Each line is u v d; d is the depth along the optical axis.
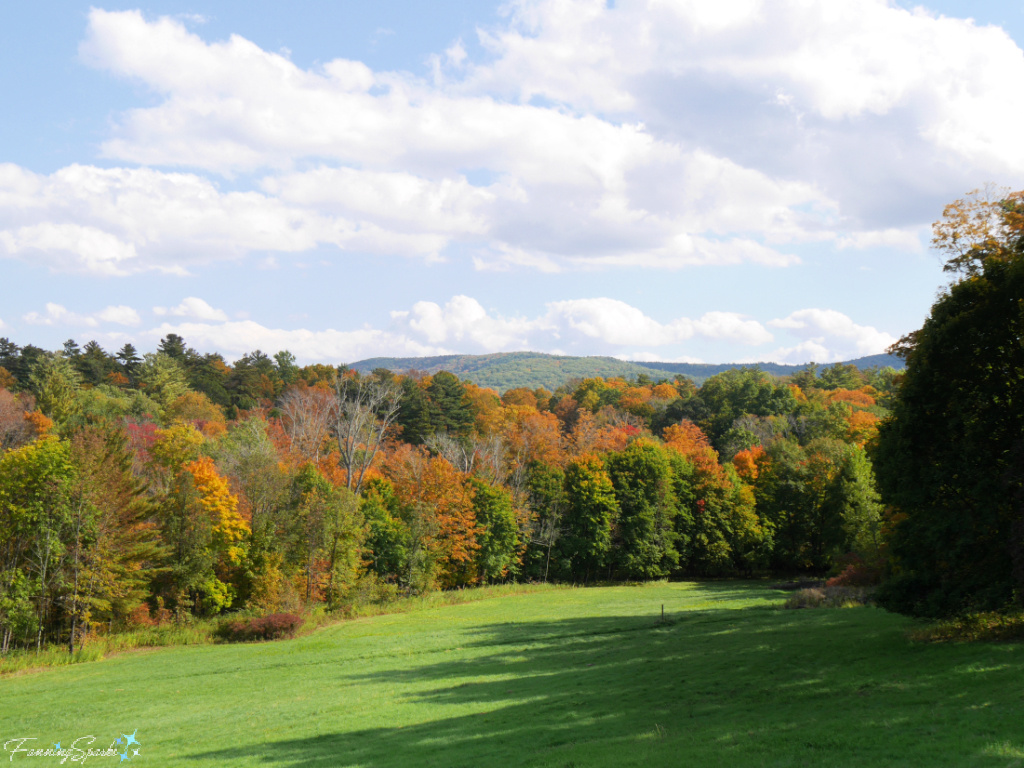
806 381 161.38
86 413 82.69
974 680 14.80
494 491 68.25
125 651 40.28
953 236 24.66
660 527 73.75
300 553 52.16
